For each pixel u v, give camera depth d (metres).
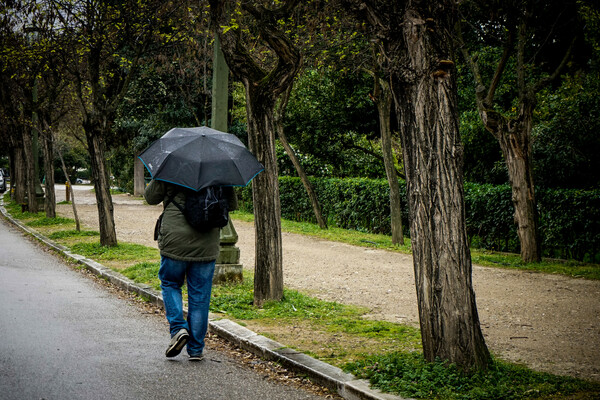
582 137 15.05
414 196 4.68
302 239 17.52
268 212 7.64
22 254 12.77
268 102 7.62
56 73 16.75
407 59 4.61
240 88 22.23
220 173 4.86
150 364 4.93
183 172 4.76
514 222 13.05
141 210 26.44
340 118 19.89
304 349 5.38
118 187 47.38
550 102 15.69
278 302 7.60
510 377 4.46
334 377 4.46
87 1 13.38
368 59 15.93
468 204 15.34
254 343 5.46
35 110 20.50
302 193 23.05
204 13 12.88
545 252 13.76
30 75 18.86
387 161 16.34
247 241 16.12
